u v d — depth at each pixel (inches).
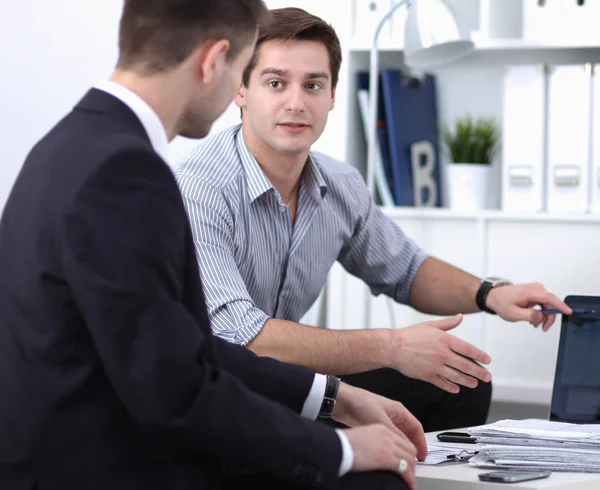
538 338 114.3
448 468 55.1
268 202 81.7
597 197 115.0
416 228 119.3
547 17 116.4
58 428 42.8
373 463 46.3
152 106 47.4
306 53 78.4
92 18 133.3
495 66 126.9
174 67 47.3
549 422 62.7
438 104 129.9
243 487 49.9
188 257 45.7
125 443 43.7
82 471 43.2
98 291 41.1
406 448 48.2
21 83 135.3
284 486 49.6
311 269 86.4
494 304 85.2
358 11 122.6
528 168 117.0
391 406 56.3
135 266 41.8
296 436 44.2
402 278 92.3
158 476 44.2
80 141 44.2
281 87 78.5
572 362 65.1
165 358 41.8
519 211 116.1
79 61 134.0
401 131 122.3
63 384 42.6
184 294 45.8
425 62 111.7
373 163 120.8
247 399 43.8
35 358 42.7
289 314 86.8
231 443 43.2
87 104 46.5
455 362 68.0
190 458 45.4
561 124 115.8
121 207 42.1
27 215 43.7
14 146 135.6
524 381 114.9
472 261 117.0
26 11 134.5
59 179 43.0
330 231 87.1
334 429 46.3
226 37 48.4
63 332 42.5
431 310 91.2
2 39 135.2
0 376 43.5
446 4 108.5
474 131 123.0
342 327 121.4
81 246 41.5
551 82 116.0
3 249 45.0
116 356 41.3
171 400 42.1
